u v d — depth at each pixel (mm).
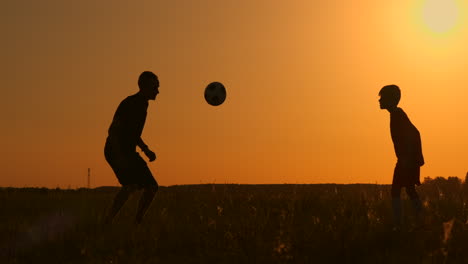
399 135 9367
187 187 21406
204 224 8906
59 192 18688
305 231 7711
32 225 8781
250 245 7102
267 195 14023
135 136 9453
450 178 18922
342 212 9867
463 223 8273
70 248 7473
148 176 9484
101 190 20922
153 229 8406
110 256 6996
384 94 9484
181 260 6898
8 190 18469
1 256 7051
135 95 9547
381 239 7285
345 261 6555
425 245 7047
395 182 9398
